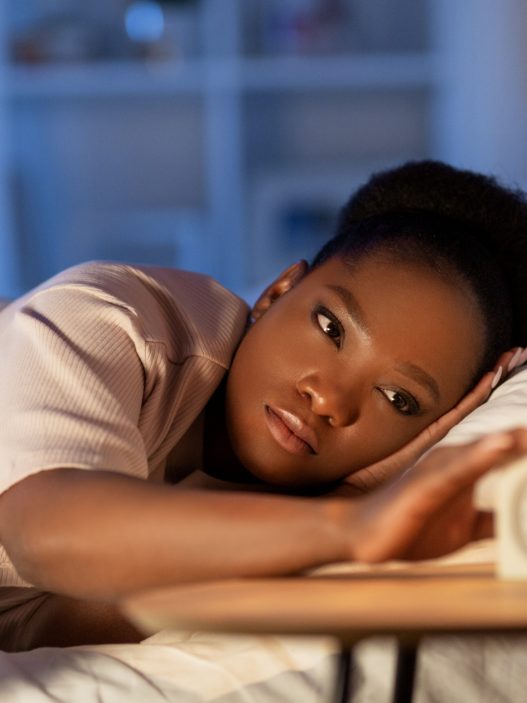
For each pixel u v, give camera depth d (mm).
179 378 1072
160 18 4566
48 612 1006
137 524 699
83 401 859
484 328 1104
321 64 4559
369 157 4793
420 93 4750
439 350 1054
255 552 670
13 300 1251
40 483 764
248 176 4711
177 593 586
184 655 860
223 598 565
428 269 1077
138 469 842
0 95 4484
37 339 931
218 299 1182
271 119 4746
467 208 1222
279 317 1095
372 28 4672
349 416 1042
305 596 571
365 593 580
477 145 4430
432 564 813
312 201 4602
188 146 4758
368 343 1037
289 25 4594
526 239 1207
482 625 508
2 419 857
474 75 4430
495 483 696
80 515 717
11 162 4570
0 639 1000
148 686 817
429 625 508
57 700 796
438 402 1072
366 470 1090
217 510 689
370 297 1053
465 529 701
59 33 4520
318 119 4758
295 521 669
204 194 4801
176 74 4527
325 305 1061
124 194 4766
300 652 866
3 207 4527
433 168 1283
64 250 4711
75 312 982
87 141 4711
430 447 1080
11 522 754
